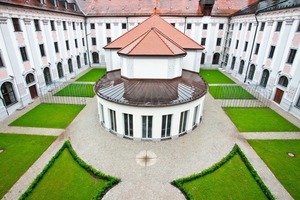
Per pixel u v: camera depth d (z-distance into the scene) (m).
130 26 40.44
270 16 26.16
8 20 20.41
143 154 14.88
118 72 22.55
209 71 40.94
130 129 16.47
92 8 41.34
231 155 14.59
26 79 23.89
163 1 40.94
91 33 41.78
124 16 39.50
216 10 39.81
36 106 23.23
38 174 12.87
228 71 39.84
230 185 12.12
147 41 19.33
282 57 23.55
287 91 22.45
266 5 29.70
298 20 20.97
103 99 16.23
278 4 26.11
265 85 27.58
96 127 18.64
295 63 21.31
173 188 11.87
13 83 21.41
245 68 33.03
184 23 39.78
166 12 39.72
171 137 16.80
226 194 11.49
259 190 11.80
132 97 15.91
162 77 19.23
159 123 15.74
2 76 19.95
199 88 18.34
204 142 16.47
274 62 25.09
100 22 40.62
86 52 42.28
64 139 16.77
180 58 19.38
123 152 15.09
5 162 14.00
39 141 16.47
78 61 39.06
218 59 43.16
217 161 14.26
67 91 28.22
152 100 15.49
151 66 18.67
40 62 26.33
